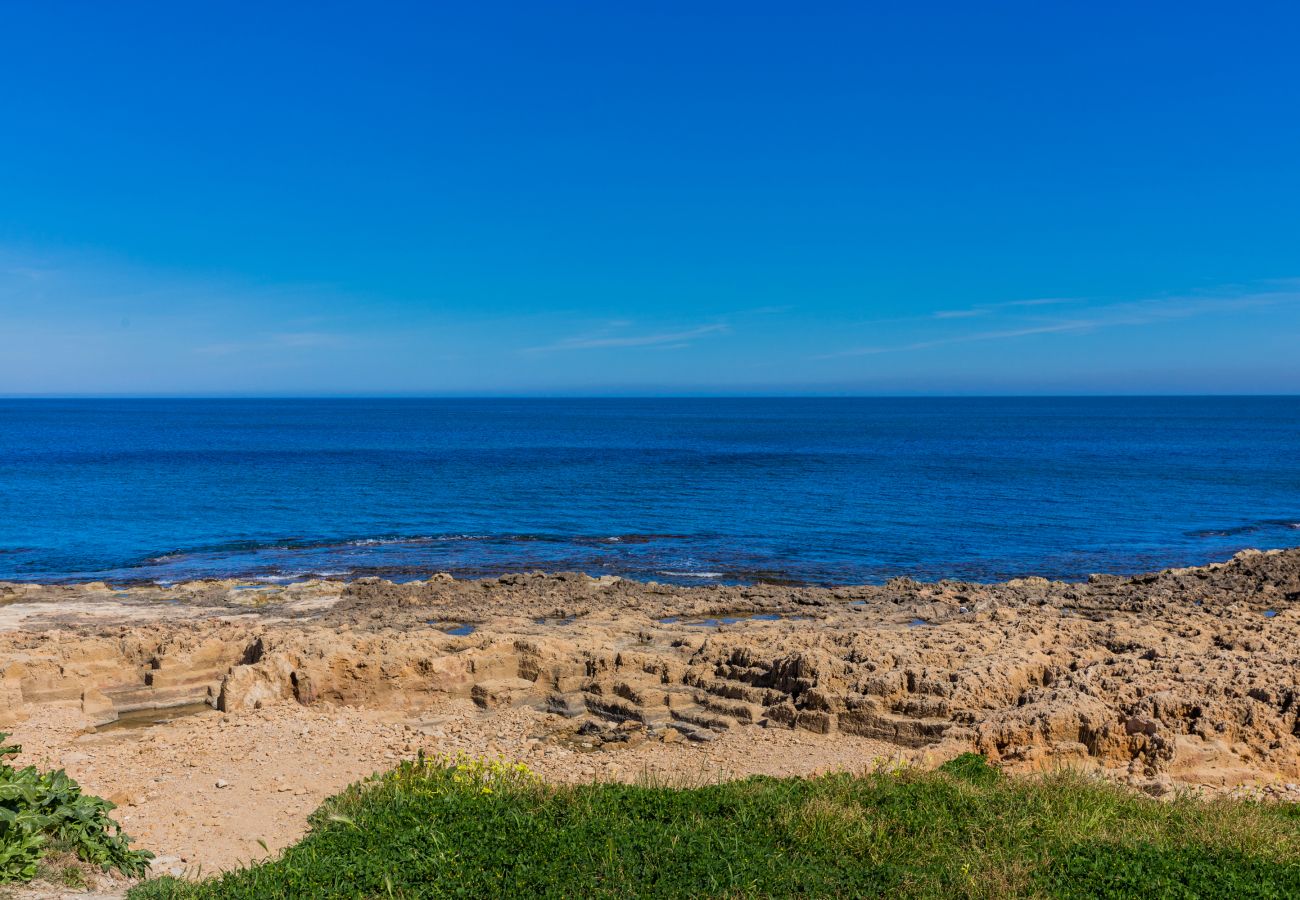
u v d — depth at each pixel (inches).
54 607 1199.6
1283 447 4404.5
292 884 386.6
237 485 2672.2
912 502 2338.8
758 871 394.0
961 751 602.5
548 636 909.2
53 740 641.6
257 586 1366.9
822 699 674.8
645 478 2910.9
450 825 445.7
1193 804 492.4
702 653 813.9
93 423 7244.1
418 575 1483.8
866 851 420.2
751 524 1996.8
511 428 6688.0
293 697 745.6
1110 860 401.1
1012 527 1968.5
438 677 761.0
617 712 719.1
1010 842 428.5
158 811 511.8
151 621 1112.2
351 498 2397.9
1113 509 2224.4
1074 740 615.2
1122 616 1039.6
